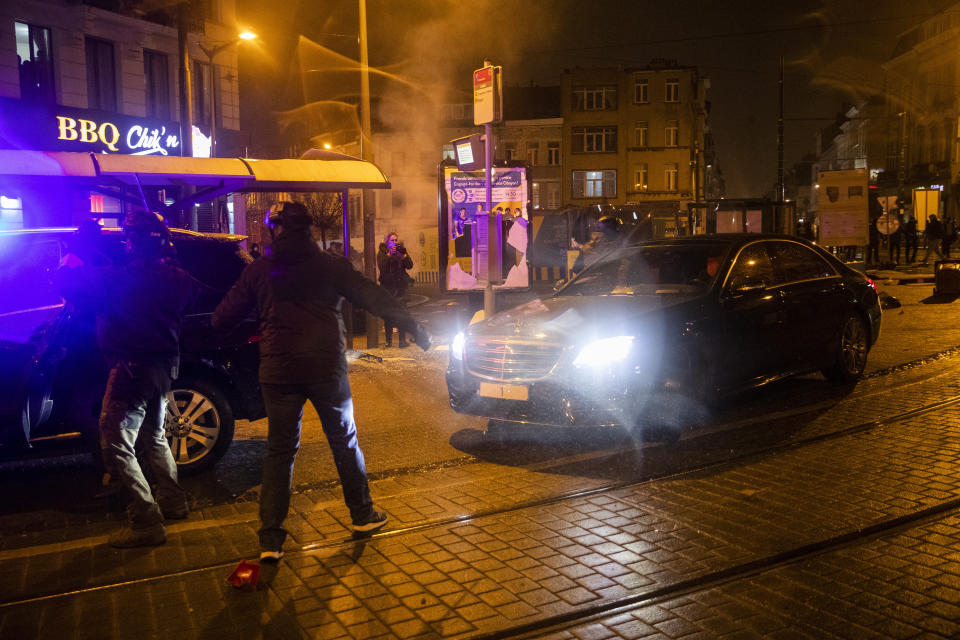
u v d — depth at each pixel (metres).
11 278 5.68
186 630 3.58
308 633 3.51
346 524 4.86
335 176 11.70
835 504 4.84
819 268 8.31
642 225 24.62
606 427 6.05
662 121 60.34
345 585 3.99
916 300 16.98
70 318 5.11
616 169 60.75
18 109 21.22
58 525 5.10
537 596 3.79
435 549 4.41
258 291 4.32
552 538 4.51
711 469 5.68
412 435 7.09
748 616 3.54
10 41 21.25
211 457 6.09
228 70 28.72
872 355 10.12
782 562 4.10
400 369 10.80
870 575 3.89
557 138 61.06
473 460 6.23
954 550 4.14
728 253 7.46
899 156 62.38
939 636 3.31
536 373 6.22
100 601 3.91
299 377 4.26
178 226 14.50
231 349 6.16
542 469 5.88
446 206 13.06
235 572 3.99
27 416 5.19
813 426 6.72
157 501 5.07
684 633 3.42
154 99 25.97
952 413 6.90
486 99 9.53
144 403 4.84
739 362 7.03
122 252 4.77
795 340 7.62
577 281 7.84
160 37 25.72
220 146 28.45
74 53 22.92
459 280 13.20
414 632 3.49
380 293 4.35
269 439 4.35
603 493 5.27
